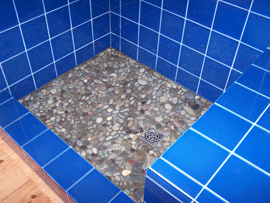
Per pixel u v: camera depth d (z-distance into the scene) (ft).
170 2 7.30
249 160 4.17
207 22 6.95
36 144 6.48
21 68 7.67
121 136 7.24
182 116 7.70
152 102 8.02
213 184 3.93
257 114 4.84
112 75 8.78
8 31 6.90
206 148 4.33
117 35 9.25
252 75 5.69
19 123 6.88
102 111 7.79
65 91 8.29
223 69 7.41
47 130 6.78
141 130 7.38
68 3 7.69
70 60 8.77
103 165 6.70
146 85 8.49
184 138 4.46
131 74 8.82
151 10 7.83
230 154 4.24
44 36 7.68
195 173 4.04
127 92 8.29
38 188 4.50
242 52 6.84
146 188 4.41
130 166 6.70
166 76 8.77
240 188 3.87
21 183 4.54
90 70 8.93
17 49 7.31
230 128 4.60
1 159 4.82
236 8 6.32
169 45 8.09
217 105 4.99
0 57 7.10
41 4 7.14
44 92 8.26
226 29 6.75
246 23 6.38
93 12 8.45
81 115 7.70
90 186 5.81
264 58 6.15
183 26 7.45
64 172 6.00
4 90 7.67
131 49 9.19
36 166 6.25
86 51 9.07
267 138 4.45
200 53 7.57
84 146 7.04
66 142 7.11
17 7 6.76
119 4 8.46
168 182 3.96
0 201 4.35
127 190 6.31
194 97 8.23
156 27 8.04
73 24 8.16
